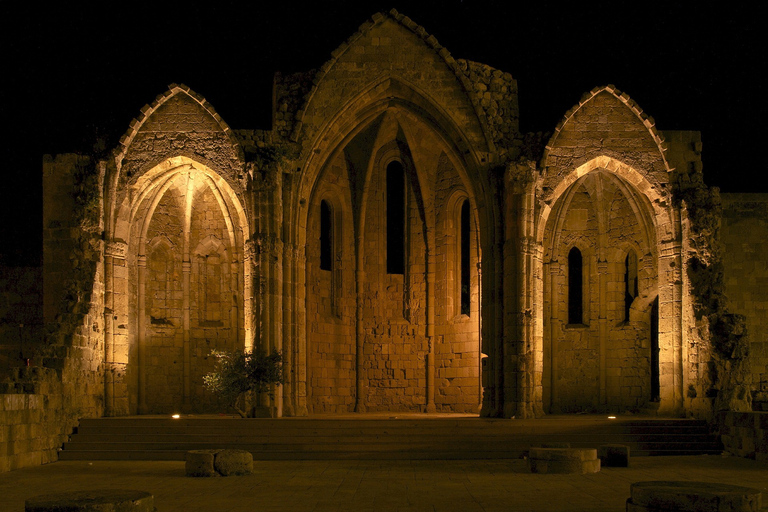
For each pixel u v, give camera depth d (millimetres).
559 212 33281
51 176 28797
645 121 28672
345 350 33844
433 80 29078
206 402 32312
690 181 28562
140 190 29078
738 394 25359
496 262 28312
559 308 33469
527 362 27031
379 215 35094
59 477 18859
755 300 32812
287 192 28297
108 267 28094
